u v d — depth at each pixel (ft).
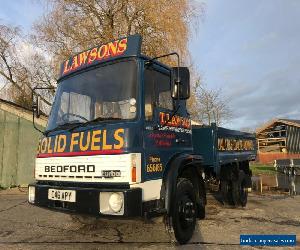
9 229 23.53
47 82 83.35
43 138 19.06
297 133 136.36
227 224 24.56
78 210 15.97
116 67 17.75
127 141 15.71
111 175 15.69
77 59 19.79
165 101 18.78
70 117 18.60
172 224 18.30
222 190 30.14
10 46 85.46
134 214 15.02
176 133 19.49
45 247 19.25
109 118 16.85
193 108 63.41
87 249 18.81
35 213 29.04
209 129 25.94
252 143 36.65
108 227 23.30
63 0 67.31
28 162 48.96
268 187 50.44
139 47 17.43
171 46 60.85
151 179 16.65
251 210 30.12
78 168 16.72
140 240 20.36
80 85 18.81
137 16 64.03
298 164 46.47
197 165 20.98
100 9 66.80
